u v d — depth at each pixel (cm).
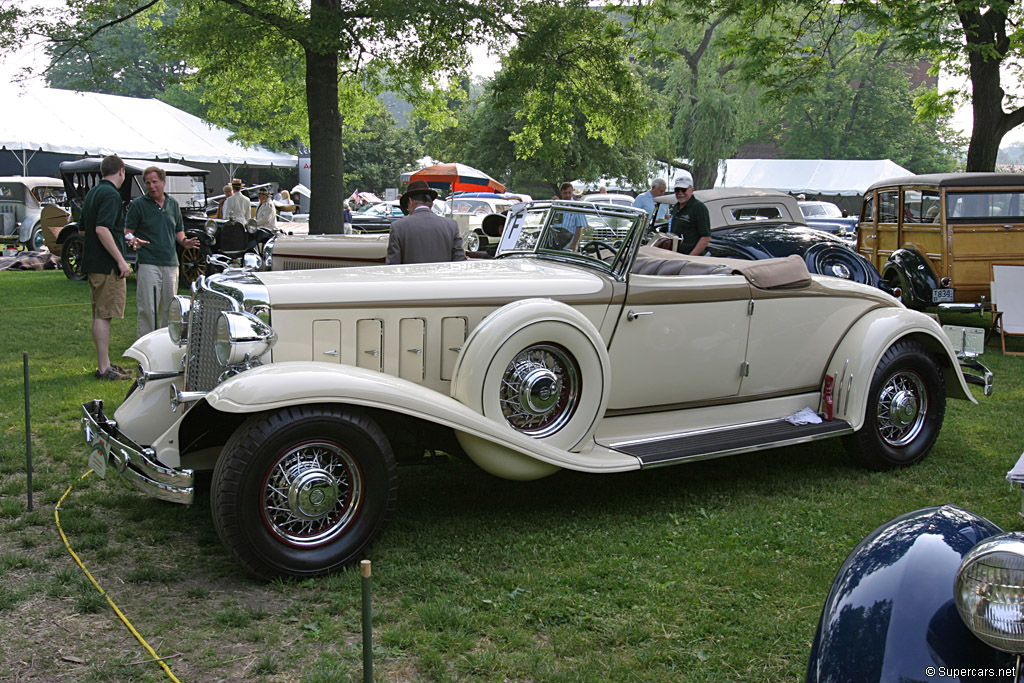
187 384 426
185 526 417
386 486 367
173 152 2589
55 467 496
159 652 299
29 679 280
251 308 382
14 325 980
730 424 496
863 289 532
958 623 194
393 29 1123
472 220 1619
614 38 1336
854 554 223
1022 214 984
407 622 321
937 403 528
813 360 515
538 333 403
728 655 298
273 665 289
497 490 474
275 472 348
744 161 3691
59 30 1252
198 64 1434
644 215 442
